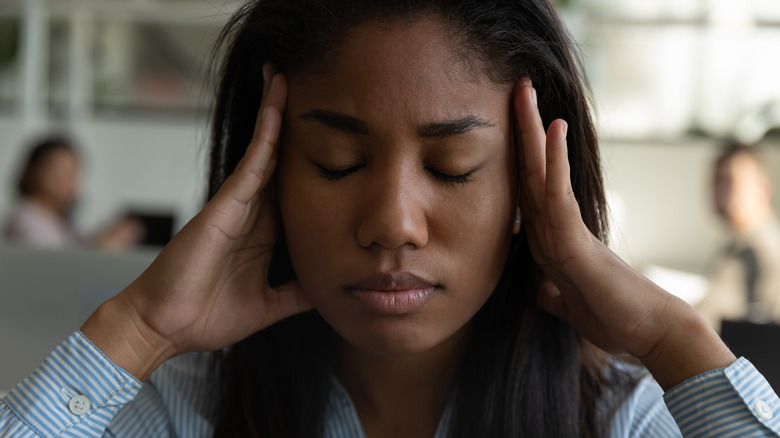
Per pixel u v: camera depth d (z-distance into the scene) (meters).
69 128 4.18
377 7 0.66
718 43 3.93
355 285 0.67
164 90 4.12
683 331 0.72
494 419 0.81
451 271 0.67
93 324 0.74
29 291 1.34
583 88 0.79
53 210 2.96
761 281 2.65
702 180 4.18
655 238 4.23
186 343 0.76
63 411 0.72
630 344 0.73
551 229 0.72
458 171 0.66
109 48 4.06
